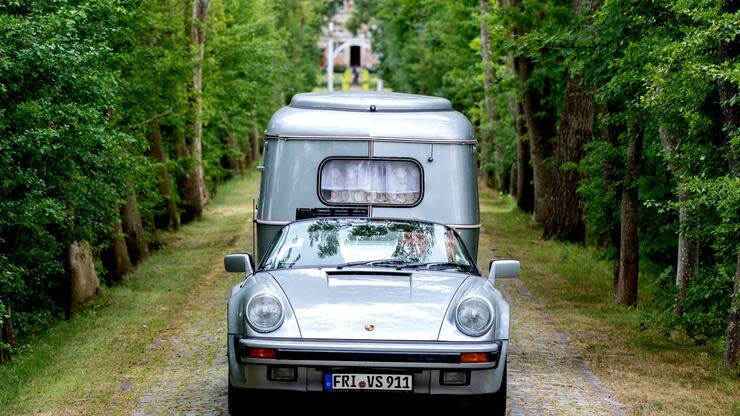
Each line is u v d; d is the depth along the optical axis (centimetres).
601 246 2769
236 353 870
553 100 3328
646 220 2017
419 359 836
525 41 1759
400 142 1390
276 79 6525
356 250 981
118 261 2133
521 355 1284
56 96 1406
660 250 2100
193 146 3684
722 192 1115
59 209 1394
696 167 1357
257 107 5703
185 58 2544
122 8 1548
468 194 1398
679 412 978
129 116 2244
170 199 3177
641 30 1402
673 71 1227
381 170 1391
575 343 1384
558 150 2944
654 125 1552
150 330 1517
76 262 1808
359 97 1455
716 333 1364
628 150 1711
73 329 1573
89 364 1262
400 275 931
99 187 1664
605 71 1557
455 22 5122
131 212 2438
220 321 1586
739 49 1145
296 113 1416
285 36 7125
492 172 5506
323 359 836
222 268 2322
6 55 1215
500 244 2820
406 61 7288
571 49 1627
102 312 1736
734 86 1127
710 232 1342
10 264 1398
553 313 1661
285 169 1394
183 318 1633
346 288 894
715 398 1044
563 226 2923
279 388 851
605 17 1429
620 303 1742
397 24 7281
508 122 4422
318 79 12394
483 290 904
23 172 1340
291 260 971
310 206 1391
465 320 858
